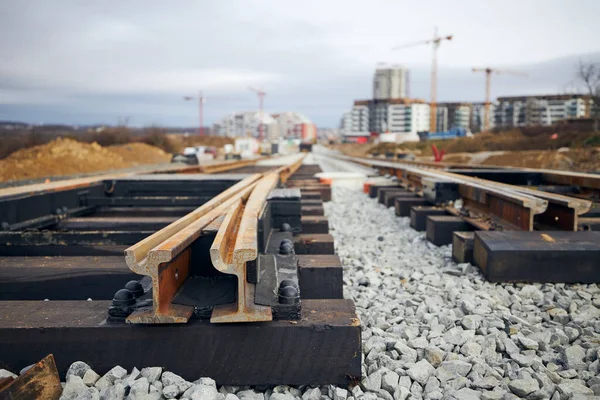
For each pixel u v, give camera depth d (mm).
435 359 2980
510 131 61500
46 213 5848
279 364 2523
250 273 2861
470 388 2639
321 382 2541
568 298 4133
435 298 4320
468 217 6887
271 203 5254
